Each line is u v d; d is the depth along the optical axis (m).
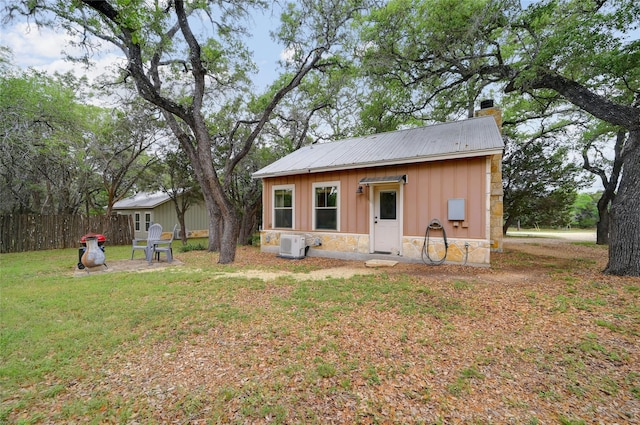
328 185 9.07
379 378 2.51
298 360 2.82
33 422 2.08
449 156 6.76
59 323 3.80
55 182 14.23
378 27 8.02
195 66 8.07
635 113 5.55
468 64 8.52
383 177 7.90
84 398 2.33
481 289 5.01
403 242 7.72
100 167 14.61
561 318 3.69
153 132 13.56
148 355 2.99
